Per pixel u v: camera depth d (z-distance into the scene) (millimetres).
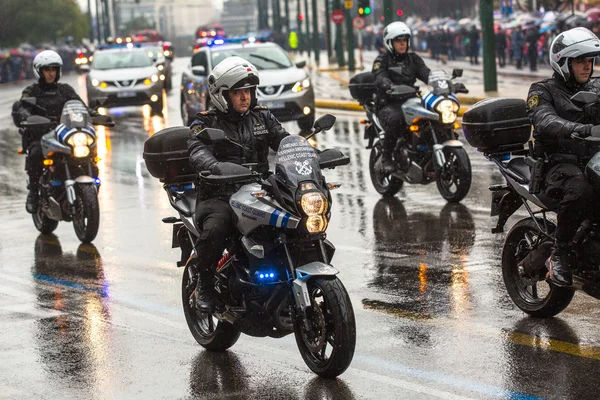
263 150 9398
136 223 16438
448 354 9203
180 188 10102
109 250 14547
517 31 54906
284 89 28578
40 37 107688
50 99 15578
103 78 37500
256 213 8562
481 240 13984
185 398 8469
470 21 74688
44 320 11023
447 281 11859
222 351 9719
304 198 8273
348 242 14328
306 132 29344
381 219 15891
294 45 99312
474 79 46969
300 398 8336
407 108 17078
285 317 8820
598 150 9461
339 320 8367
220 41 31578
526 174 10148
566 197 9273
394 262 12977
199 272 9227
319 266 8477
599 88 9617
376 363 9047
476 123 10492
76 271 13336
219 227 8977
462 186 16531
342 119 33469
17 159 25938
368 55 93750
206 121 9258
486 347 9352
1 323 10961
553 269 9523
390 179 17797
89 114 15383
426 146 17109
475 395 8156
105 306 11508
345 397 8289
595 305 10625
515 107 10453
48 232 16078
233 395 8492
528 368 8727
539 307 10133
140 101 37562
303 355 8867
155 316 11016
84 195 14852
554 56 9508
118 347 9930
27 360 9625
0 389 8828
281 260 8750
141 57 39906
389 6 43875
